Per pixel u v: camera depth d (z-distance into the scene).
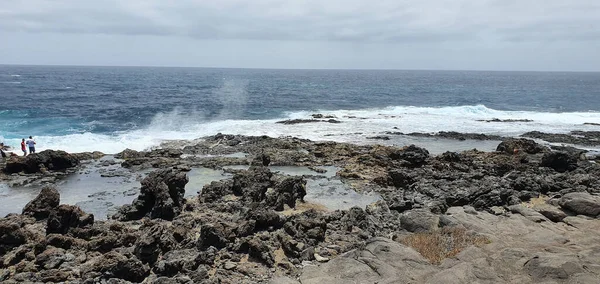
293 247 13.43
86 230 14.62
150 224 15.95
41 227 15.51
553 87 127.12
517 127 44.81
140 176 24.20
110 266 12.02
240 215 16.44
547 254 11.66
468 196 18.42
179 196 18.06
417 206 18.02
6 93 72.06
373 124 44.91
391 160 27.17
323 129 41.34
